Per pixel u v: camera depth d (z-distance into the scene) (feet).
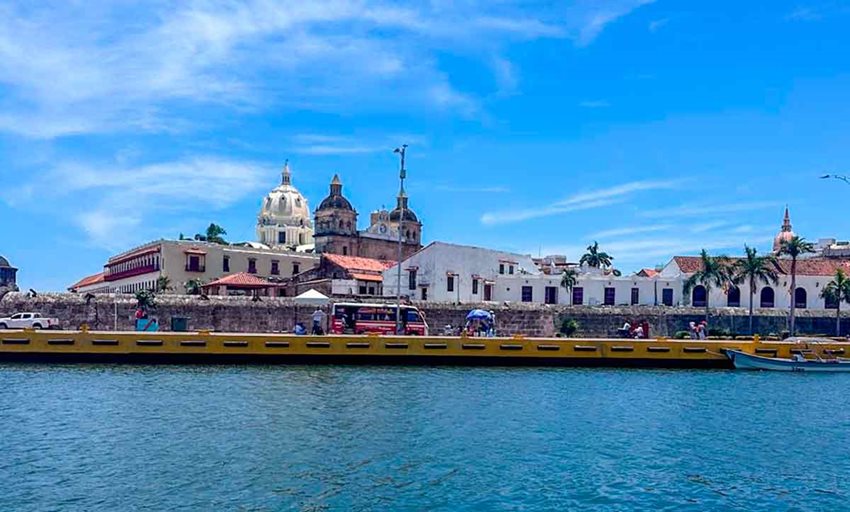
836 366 165.07
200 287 288.30
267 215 541.34
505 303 252.62
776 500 65.46
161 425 89.61
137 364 153.79
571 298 292.40
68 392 114.21
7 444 79.00
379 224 451.53
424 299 284.41
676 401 116.26
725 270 277.44
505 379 139.85
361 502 62.03
